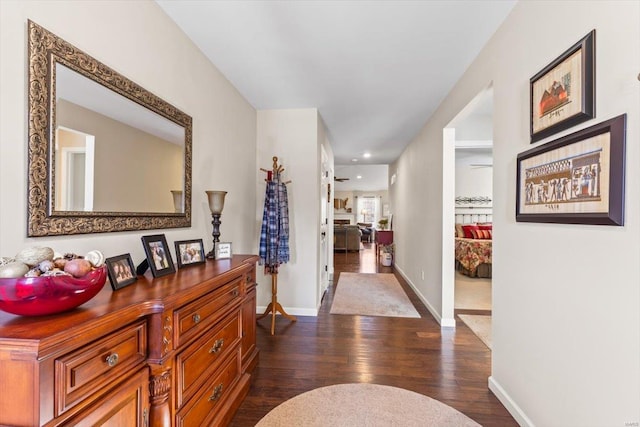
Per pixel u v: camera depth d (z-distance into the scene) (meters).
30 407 0.73
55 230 1.15
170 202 1.88
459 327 3.19
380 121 3.96
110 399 0.93
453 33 2.04
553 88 1.42
